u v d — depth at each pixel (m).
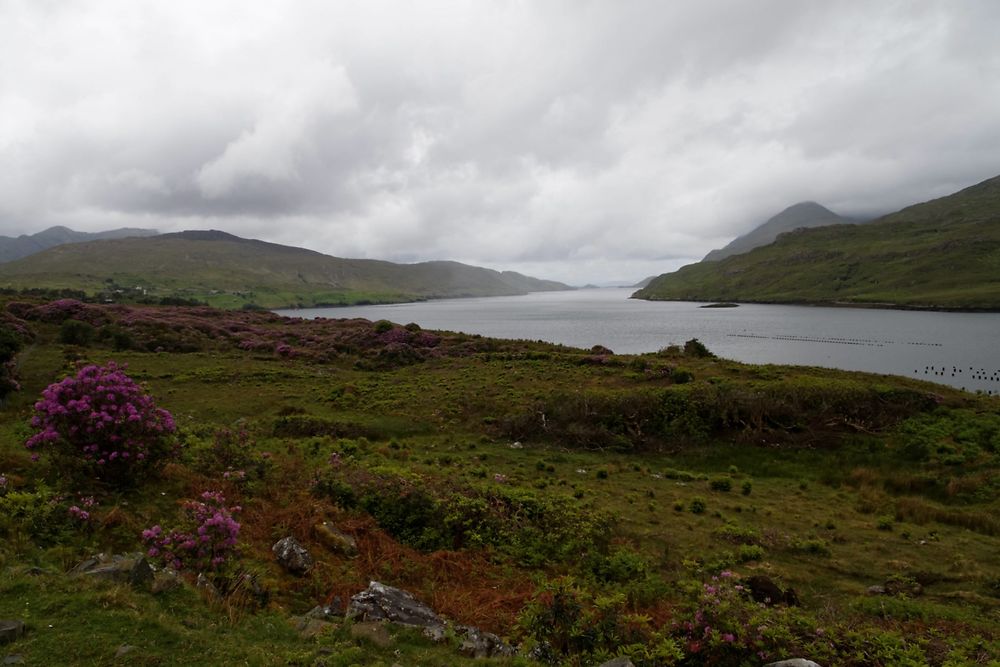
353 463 19.48
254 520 12.50
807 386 31.09
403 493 14.96
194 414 28.67
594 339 100.94
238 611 7.96
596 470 24.02
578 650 8.06
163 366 40.12
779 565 15.16
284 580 9.99
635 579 13.23
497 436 28.67
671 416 29.62
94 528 9.80
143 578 7.95
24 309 52.31
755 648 7.93
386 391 35.38
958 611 12.31
